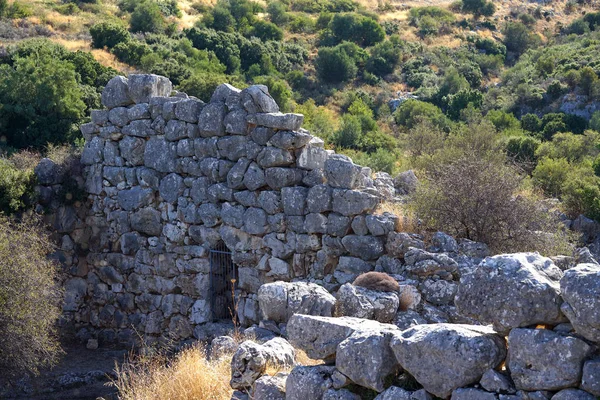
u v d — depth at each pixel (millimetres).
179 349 14461
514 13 82062
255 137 13719
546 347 5234
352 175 12820
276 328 10016
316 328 6723
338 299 9812
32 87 30906
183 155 14914
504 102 48406
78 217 16531
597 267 5254
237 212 14023
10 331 12281
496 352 5523
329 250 12945
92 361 14906
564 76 48781
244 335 10281
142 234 15758
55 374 13867
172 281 15281
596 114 40906
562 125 38344
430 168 19109
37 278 12961
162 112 15211
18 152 27781
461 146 23875
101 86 36531
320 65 57281
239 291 14172
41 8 56031
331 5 81125
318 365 6645
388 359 6059
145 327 15586
